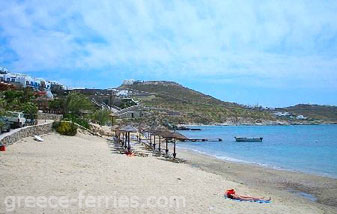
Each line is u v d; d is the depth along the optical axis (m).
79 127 53.88
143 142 58.19
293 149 60.03
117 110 145.62
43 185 15.48
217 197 16.64
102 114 84.12
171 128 131.50
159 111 185.00
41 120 50.41
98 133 61.62
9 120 35.50
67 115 65.69
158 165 26.47
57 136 42.69
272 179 26.91
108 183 17.31
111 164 23.81
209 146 64.88
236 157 45.06
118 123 109.19
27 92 66.38
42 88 112.81
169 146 59.88
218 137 97.50
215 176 23.89
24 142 31.55
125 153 34.12
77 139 44.16
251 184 24.19
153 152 42.00
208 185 19.67
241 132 134.50
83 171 19.89
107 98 149.62
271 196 19.31
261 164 37.25
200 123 199.50
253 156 46.84
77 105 74.56
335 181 26.44
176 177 21.19
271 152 53.66
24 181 15.88
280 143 76.31
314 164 38.34
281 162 39.97
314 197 20.88
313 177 28.17
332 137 103.00
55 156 25.06
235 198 16.83
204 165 33.81
